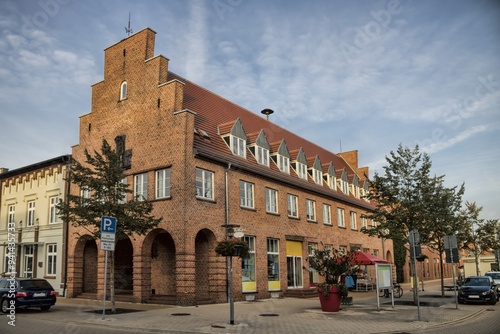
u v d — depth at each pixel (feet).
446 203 81.30
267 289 86.89
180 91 76.43
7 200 110.11
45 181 101.45
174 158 72.79
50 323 49.37
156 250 80.48
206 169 75.82
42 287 60.90
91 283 88.58
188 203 70.64
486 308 71.31
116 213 59.26
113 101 85.66
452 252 68.59
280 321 50.65
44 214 99.71
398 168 75.25
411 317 55.83
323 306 61.77
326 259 62.95
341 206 127.75
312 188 108.99
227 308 64.85
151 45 82.74
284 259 93.76
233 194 81.15
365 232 77.36
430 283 170.81
